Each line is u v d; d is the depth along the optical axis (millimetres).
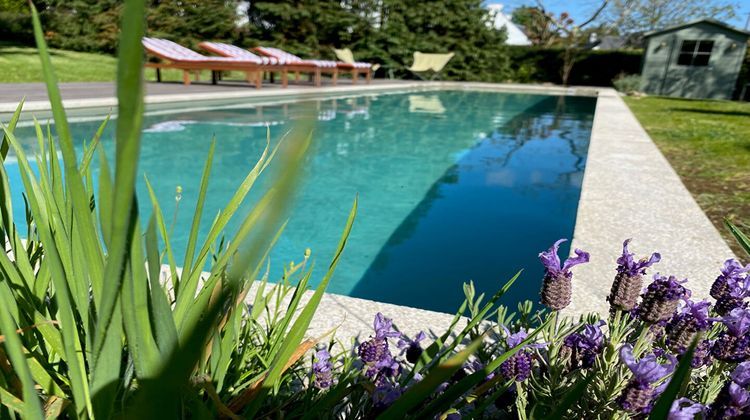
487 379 1269
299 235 4590
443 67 26578
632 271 1301
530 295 3480
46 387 693
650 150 6719
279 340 979
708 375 1406
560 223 5117
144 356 447
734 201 4367
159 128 9258
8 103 7660
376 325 1183
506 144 10062
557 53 27375
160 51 13797
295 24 26453
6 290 674
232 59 13602
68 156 478
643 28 36094
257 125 9805
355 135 10344
